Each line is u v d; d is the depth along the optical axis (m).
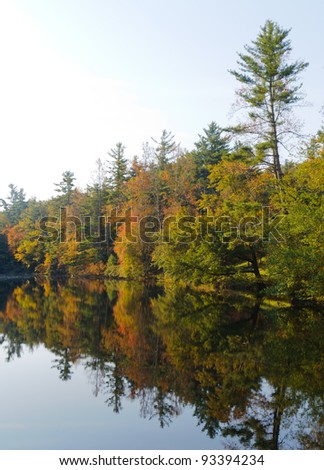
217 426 9.47
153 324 21.70
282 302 26.56
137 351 16.34
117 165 71.25
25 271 81.88
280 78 30.17
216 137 61.31
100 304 30.42
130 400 11.23
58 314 26.16
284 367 13.36
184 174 53.84
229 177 30.38
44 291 42.53
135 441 8.80
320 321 20.45
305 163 24.19
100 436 9.09
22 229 87.06
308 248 21.97
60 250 69.56
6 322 23.41
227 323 20.80
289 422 9.52
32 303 31.75
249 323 20.56
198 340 17.67
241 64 30.84
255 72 30.14
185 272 34.03
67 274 72.88
